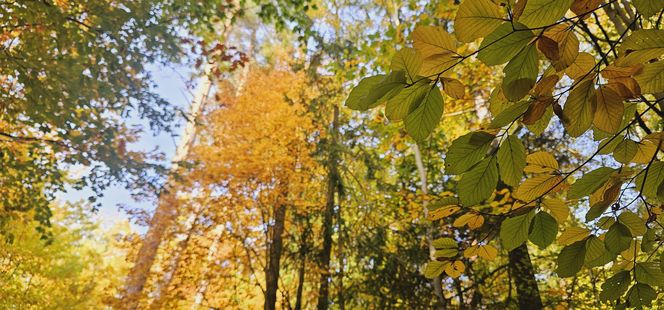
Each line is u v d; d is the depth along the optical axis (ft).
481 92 18.81
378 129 19.92
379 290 22.38
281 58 34.04
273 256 24.80
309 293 26.68
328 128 29.37
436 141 23.02
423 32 1.70
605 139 2.65
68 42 15.92
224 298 24.77
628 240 2.66
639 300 3.02
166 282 23.26
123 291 23.58
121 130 20.62
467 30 1.66
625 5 5.04
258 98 27.76
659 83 1.90
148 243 24.77
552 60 1.71
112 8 16.30
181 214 25.03
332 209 26.84
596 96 1.89
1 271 27.86
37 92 15.56
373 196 24.25
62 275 32.81
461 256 3.33
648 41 1.72
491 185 2.25
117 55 17.70
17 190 18.75
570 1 1.57
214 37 21.06
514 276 18.22
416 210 18.30
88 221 34.96
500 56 1.66
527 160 2.65
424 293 21.16
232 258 23.21
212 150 25.30
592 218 2.74
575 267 2.76
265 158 23.99
